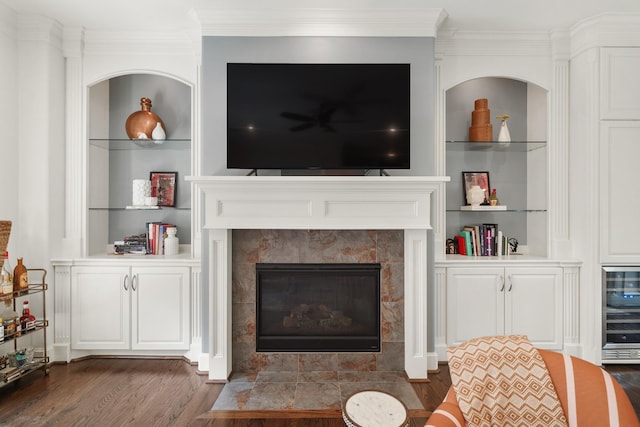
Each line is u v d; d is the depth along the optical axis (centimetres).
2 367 259
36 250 291
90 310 300
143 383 267
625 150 290
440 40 308
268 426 217
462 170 347
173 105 348
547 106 316
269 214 265
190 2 265
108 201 347
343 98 274
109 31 307
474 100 347
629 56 288
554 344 299
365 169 280
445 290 299
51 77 294
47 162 291
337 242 287
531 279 300
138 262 300
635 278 294
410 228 264
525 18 288
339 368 288
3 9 272
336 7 272
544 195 323
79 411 230
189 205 348
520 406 133
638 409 235
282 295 292
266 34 281
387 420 138
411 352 273
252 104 274
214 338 272
